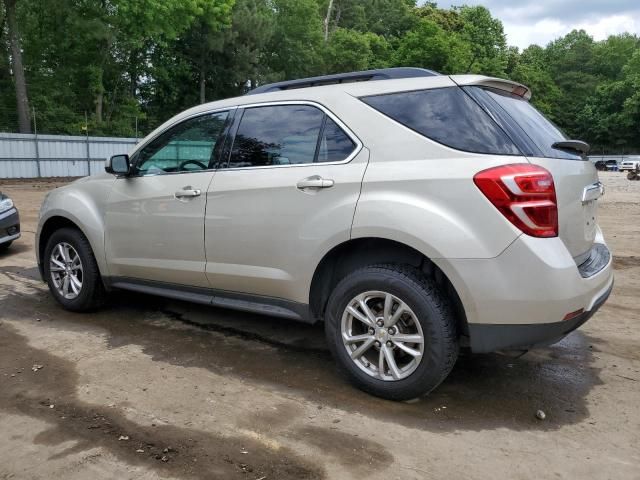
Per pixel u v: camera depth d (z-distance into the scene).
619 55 88.81
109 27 31.02
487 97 3.31
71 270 5.06
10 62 32.75
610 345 4.38
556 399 3.42
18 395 3.41
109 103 38.22
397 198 3.18
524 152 3.06
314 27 50.56
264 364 3.94
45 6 29.25
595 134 76.44
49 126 32.06
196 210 4.11
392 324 3.27
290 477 2.58
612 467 2.68
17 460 2.71
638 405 3.34
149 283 4.59
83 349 4.20
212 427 3.04
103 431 2.99
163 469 2.64
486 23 72.62
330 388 3.55
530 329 2.97
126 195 4.59
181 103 46.53
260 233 3.76
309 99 3.76
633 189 23.34
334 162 3.51
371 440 2.91
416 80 3.45
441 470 2.64
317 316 3.75
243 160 3.99
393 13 69.81
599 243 3.90
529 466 2.68
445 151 3.15
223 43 42.34
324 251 3.46
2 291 5.86
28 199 16.80
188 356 4.08
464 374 3.79
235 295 4.04
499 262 2.94
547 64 89.38
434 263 3.10
